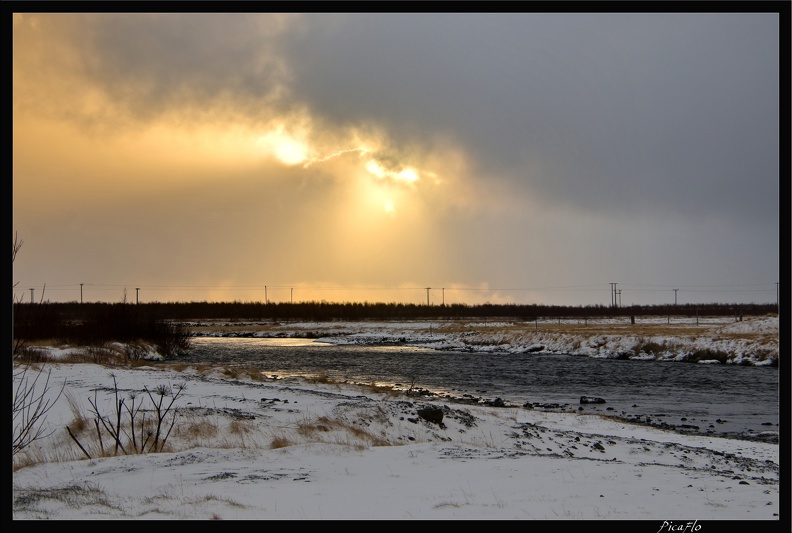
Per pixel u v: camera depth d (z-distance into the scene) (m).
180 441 17.80
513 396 37.53
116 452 16.25
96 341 53.78
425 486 12.63
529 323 124.50
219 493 11.98
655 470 15.04
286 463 15.10
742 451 21.11
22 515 10.27
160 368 38.31
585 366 56.84
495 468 14.72
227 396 25.39
